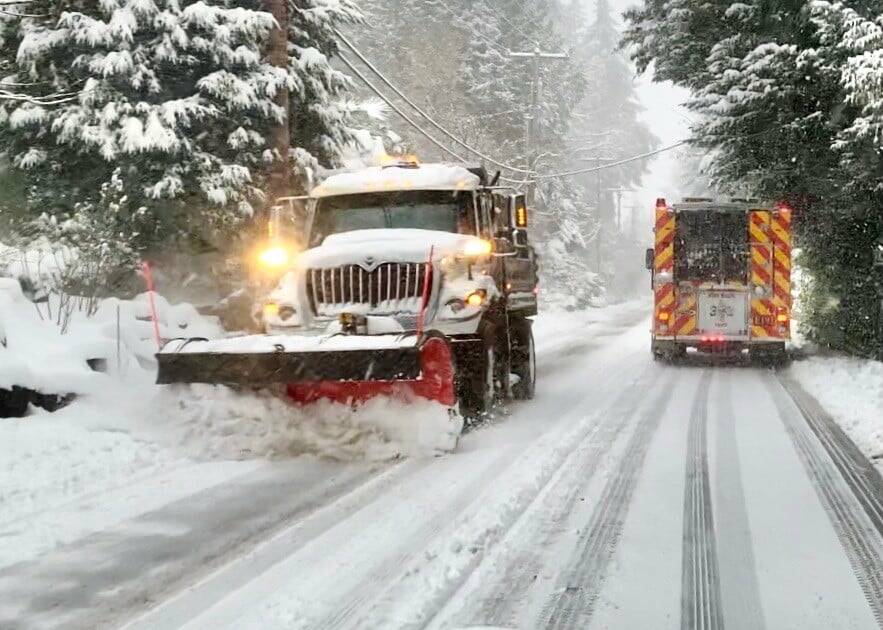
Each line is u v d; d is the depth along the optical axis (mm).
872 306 16891
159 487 6828
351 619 4258
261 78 14367
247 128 14680
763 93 16562
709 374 14977
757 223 16000
